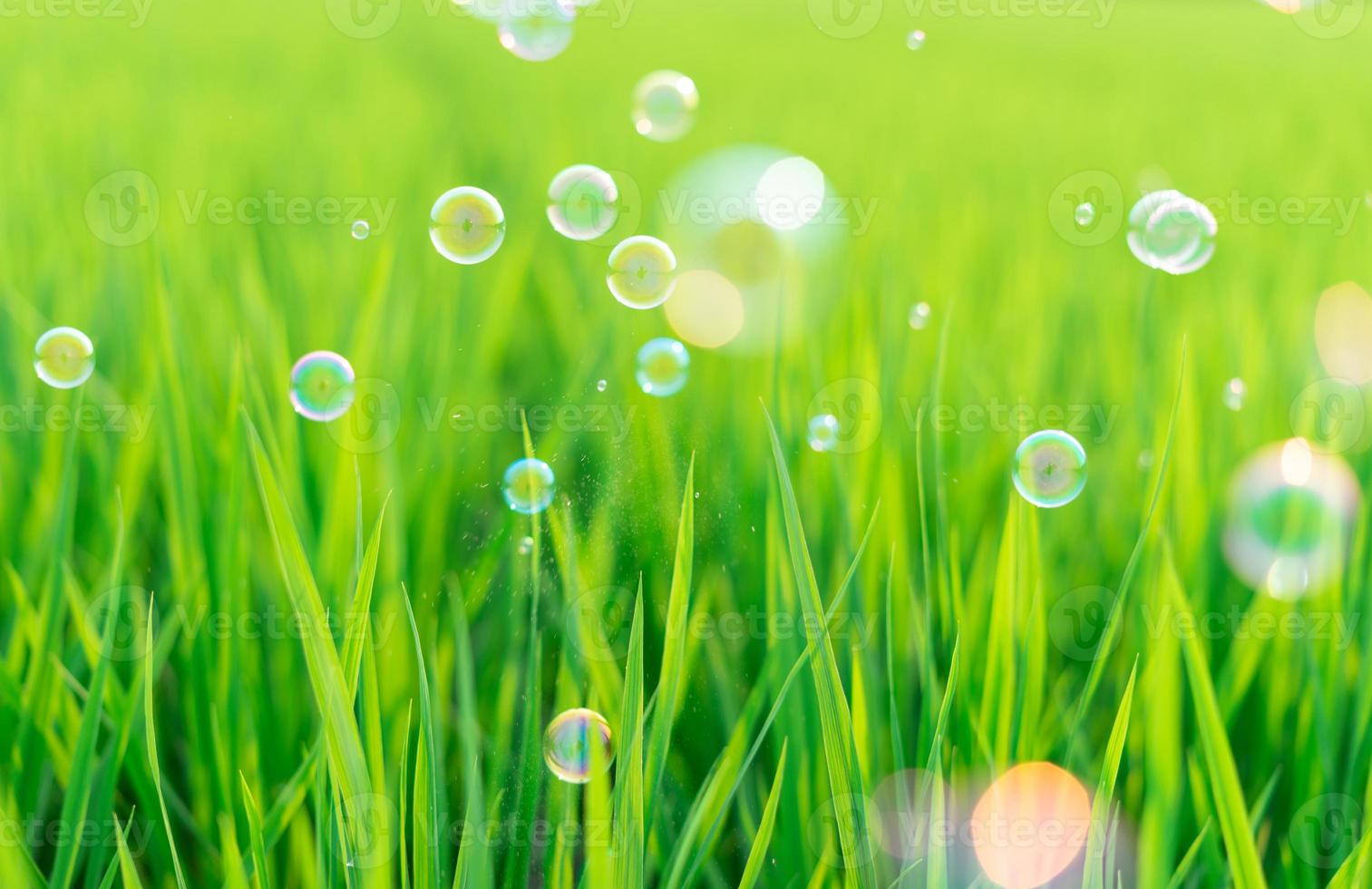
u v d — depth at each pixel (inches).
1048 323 84.6
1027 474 73.9
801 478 75.9
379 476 76.1
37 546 74.1
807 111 193.2
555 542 71.9
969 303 85.6
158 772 68.9
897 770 70.1
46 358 77.0
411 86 205.9
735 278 91.4
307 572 68.7
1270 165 139.9
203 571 73.0
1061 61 335.9
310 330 81.0
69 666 72.4
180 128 130.7
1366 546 74.5
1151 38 441.7
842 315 81.6
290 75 207.3
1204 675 68.9
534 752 69.7
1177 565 74.4
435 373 79.4
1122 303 86.3
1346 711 72.3
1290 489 74.0
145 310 81.4
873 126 175.9
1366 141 163.0
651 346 77.8
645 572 74.5
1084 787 71.0
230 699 71.2
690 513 69.1
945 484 76.9
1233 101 231.3
